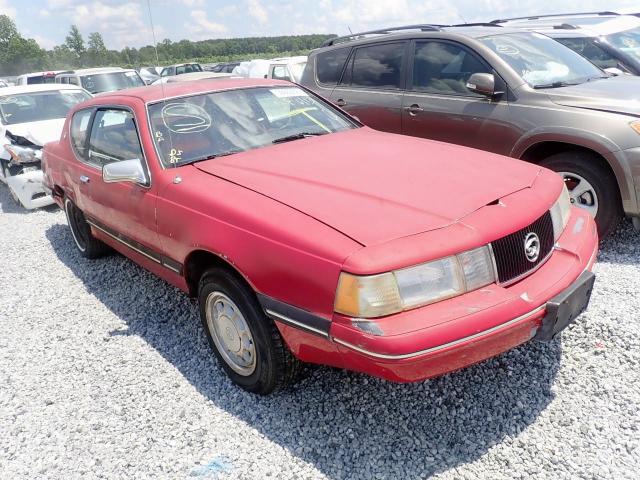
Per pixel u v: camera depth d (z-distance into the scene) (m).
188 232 3.05
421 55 5.58
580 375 2.92
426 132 5.46
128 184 3.67
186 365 3.40
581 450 2.44
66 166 4.84
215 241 2.84
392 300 2.24
